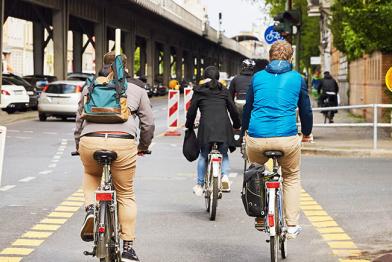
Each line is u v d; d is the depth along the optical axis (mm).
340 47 68875
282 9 114500
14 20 173625
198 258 15523
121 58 13211
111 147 12875
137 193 24719
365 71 69375
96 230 12633
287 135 14547
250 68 27984
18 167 32125
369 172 30625
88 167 13391
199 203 22812
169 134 51656
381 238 17625
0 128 14008
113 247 12922
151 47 155500
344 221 19797
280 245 15352
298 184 15141
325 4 89625
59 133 52625
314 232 18391
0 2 70062
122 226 13555
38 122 65188
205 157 21328
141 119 13695
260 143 14617
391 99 56281
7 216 20266
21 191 24984
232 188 26203
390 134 49250
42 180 27828
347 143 42094
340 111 86000
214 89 21172
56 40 99375
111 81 13156
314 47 133250
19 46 177500
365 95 69312
